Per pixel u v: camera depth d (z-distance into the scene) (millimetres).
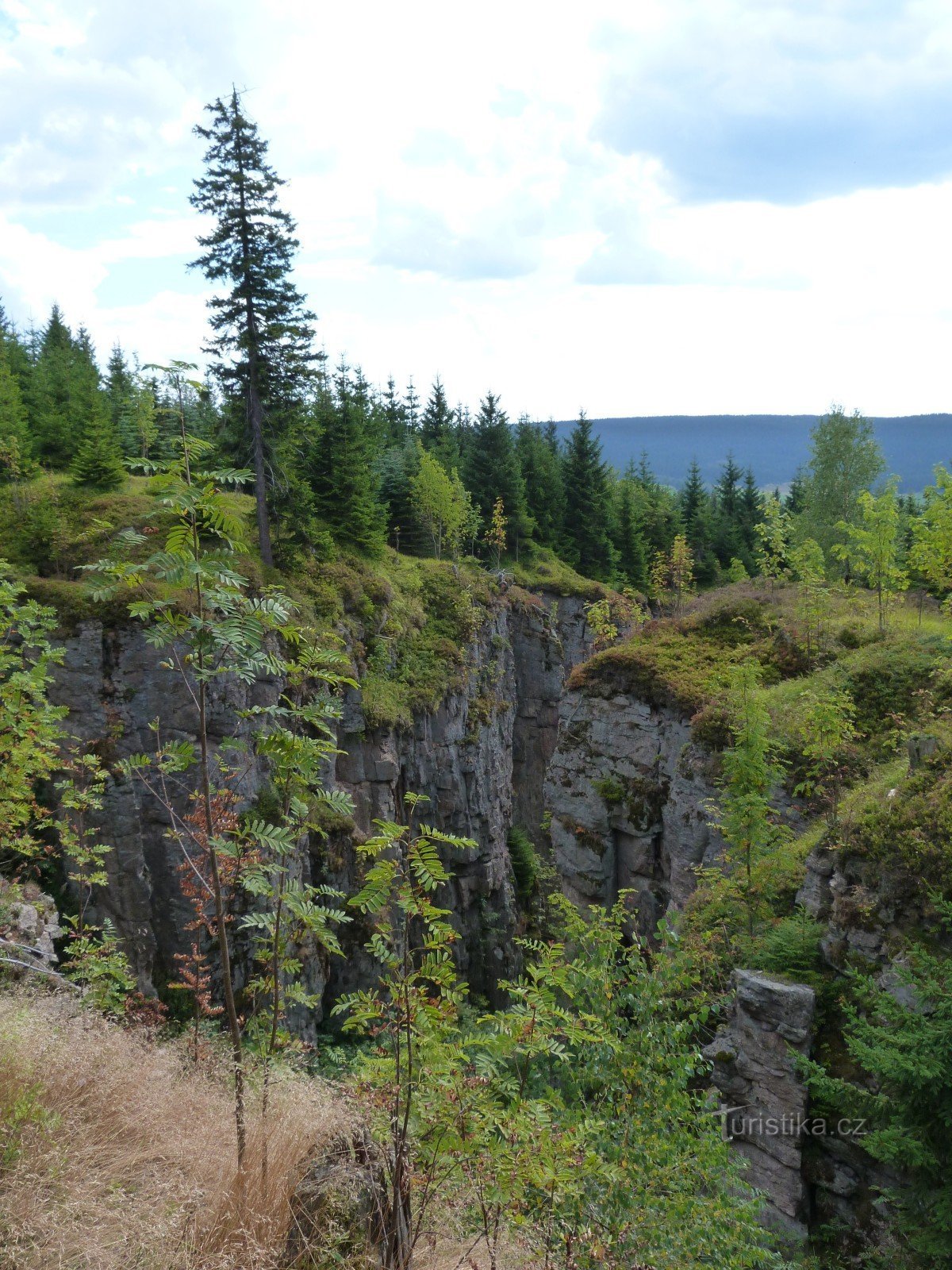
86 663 28906
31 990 9078
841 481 56469
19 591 13352
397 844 5742
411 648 47000
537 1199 6344
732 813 17891
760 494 96125
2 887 14836
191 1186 5500
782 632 27844
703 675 27188
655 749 27297
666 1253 7133
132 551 31688
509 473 73812
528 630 63312
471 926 46812
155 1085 6801
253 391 36688
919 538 30672
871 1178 12945
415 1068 5992
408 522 65250
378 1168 6227
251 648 5535
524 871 54594
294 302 36719
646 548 83688
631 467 111812
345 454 50000
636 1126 8117
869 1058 10367
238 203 34969
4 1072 6172
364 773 39312
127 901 27922
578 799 28938
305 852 32125
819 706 18438
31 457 48500
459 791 46688
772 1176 13641
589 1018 7438
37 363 65688
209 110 34062
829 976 14734
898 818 14773
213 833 6309
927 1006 11031
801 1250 12922
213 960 28094
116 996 11648
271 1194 5758
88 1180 5340
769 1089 13891
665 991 9672
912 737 16266
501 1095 6730
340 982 32719
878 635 26594
